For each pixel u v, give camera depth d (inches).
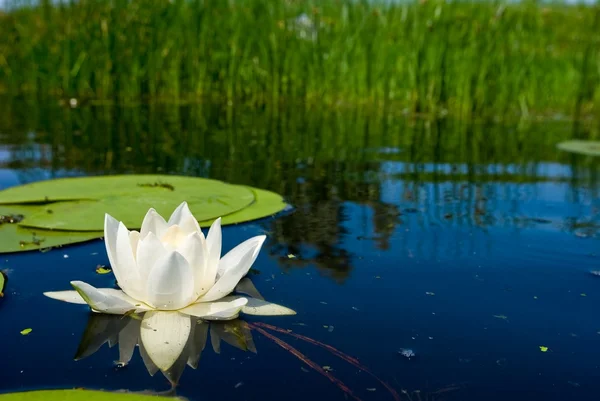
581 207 106.0
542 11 279.3
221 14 278.5
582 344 56.6
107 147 159.9
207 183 109.2
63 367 49.9
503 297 66.7
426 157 158.1
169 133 186.7
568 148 167.3
